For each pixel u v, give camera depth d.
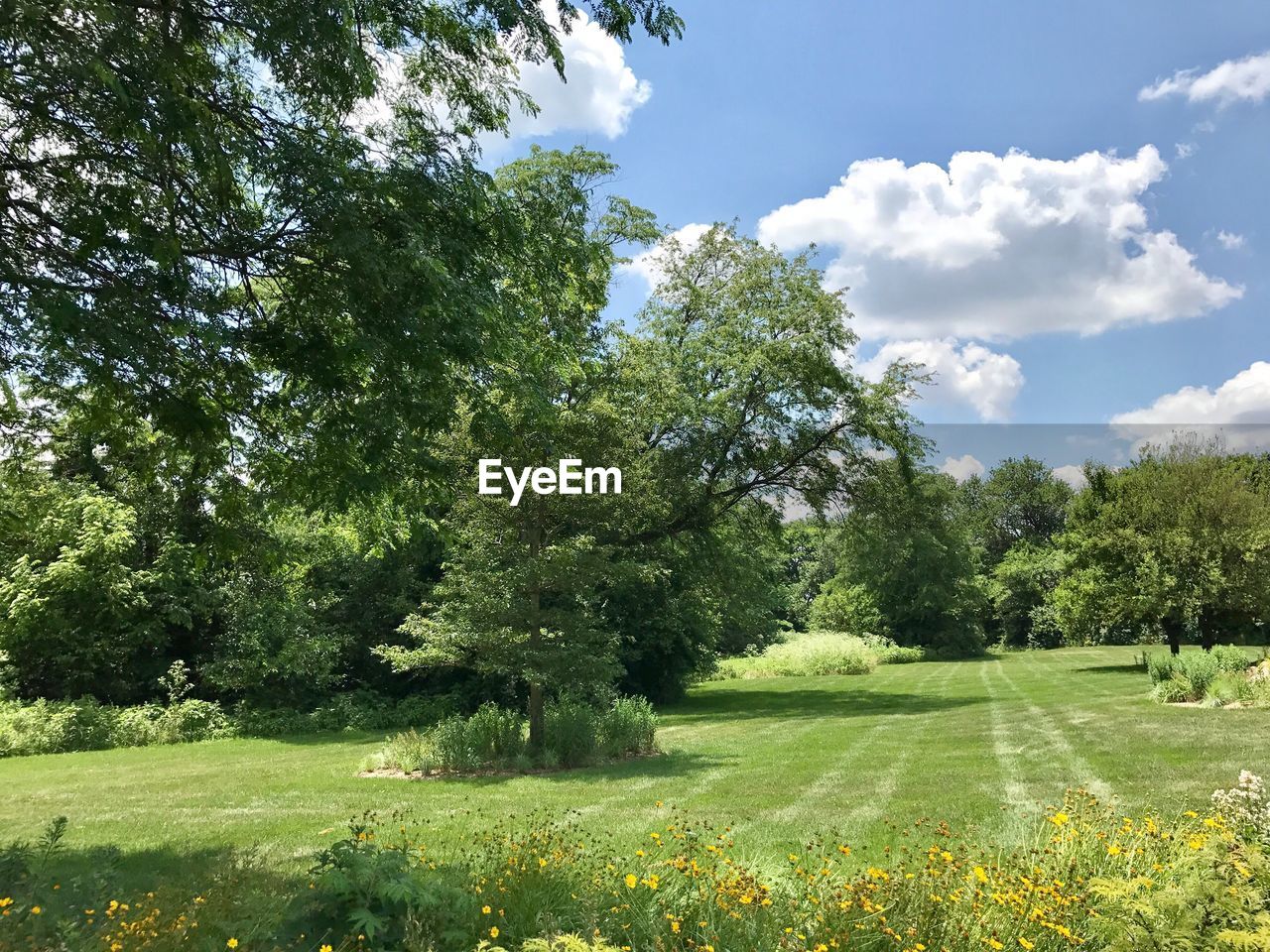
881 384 23.42
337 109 6.14
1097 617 27.73
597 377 13.78
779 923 3.80
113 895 4.53
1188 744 11.48
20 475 8.10
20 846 5.19
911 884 4.07
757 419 23.14
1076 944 3.57
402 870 3.69
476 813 8.95
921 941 3.61
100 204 5.12
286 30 5.09
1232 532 24.95
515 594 13.33
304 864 6.57
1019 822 7.20
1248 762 9.88
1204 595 24.95
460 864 5.30
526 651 12.67
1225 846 3.82
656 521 22.38
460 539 12.15
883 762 11.80
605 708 15.01
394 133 6.72
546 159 19.14
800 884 4.43
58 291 5.01
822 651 41.19
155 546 21.25
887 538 25.73
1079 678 27.20
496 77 7.13
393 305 5.84
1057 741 12.74
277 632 21.47
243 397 6.44
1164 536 25.83
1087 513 28.58
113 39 4.50
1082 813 5.42
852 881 4.55
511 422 11.27
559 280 8.16
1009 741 13.20
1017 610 59.59
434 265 5.52
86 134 5.19
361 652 24.61
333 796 10.67
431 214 6.23
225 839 8.01
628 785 10.68
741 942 3.66
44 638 19.84
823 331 22.58
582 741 13.28
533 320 8.13
